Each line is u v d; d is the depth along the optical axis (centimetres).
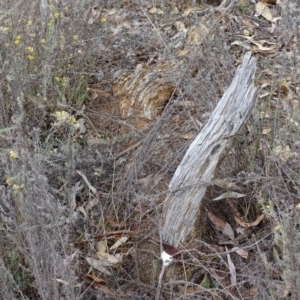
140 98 179
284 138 145
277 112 153
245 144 147
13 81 157
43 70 161
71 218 122
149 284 130
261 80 183
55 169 145
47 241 106
